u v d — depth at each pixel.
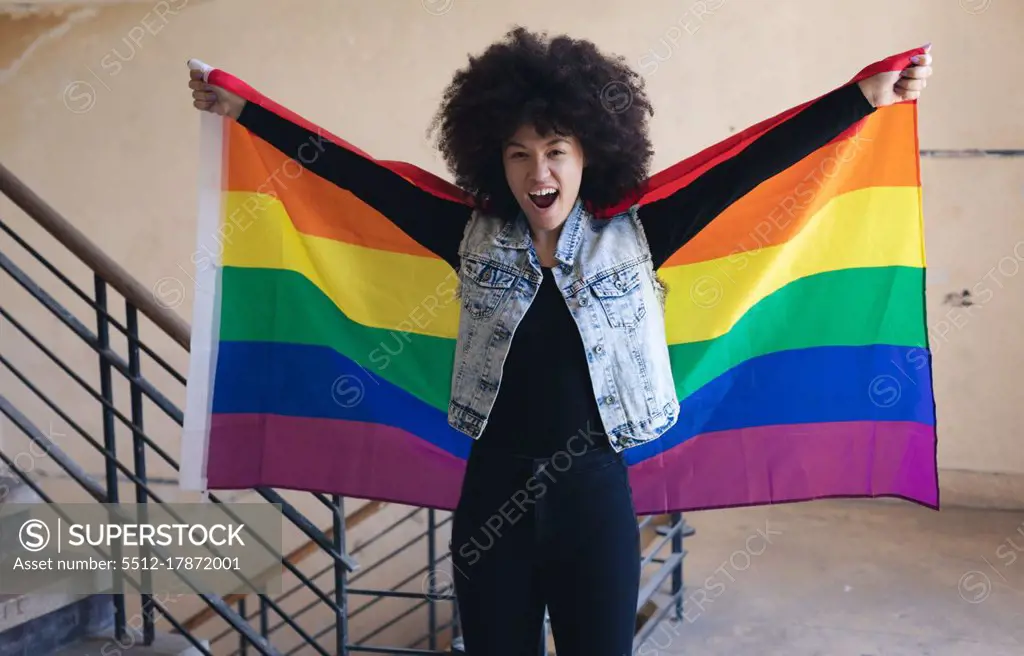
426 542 4.45
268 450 2.02
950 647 2.71
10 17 4.43
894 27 3.74
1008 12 3.64
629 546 1.41
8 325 4.58
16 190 2.10
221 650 4.55
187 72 4.37
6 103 4.51
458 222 1.55
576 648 1.41
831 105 1.52
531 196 1.40
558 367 1.40
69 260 4.52
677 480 2.04
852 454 1.96
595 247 1.44
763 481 2.01
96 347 2.15
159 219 4.48
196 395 1.94
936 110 3.77
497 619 1.41
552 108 1.37
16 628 2.09
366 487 2.07
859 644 2.74
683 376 2.00
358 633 4.52
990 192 3.78
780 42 3.84
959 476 3.96
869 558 3.42
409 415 2.07
